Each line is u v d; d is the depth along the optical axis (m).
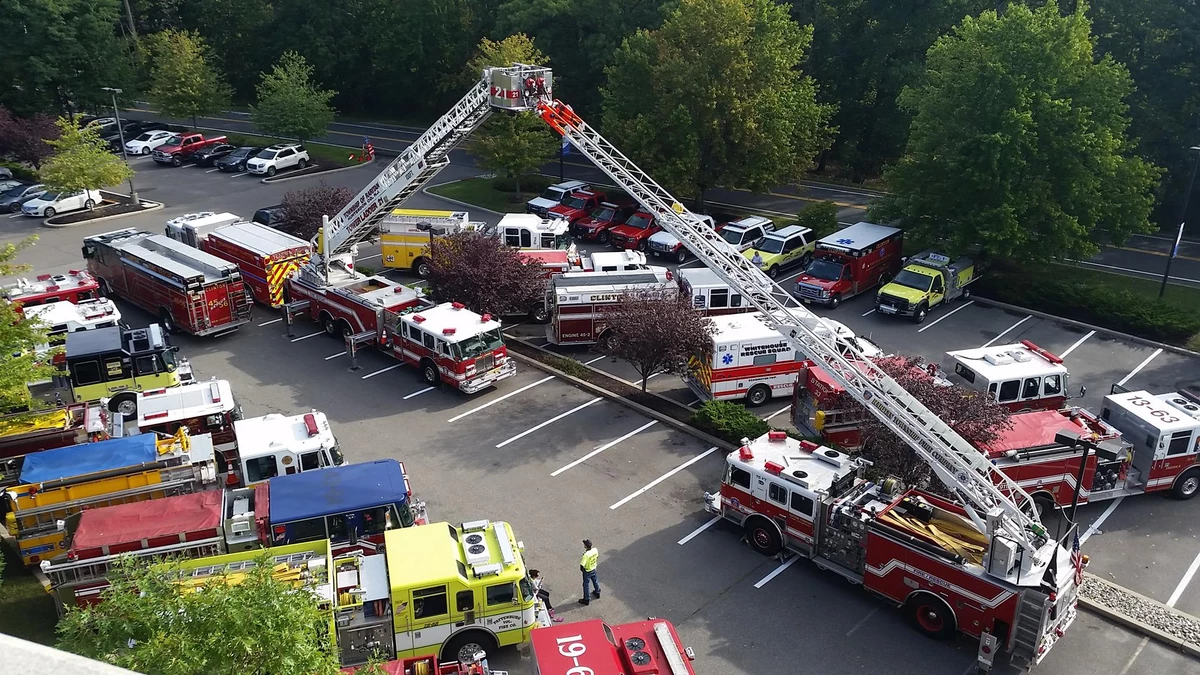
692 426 25.03
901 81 54.12
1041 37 33.62
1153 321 31.39
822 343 19.31
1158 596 18.39
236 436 19.95
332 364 29.45
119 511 16.83
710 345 25.56
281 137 65.12
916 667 16.31
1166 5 41.56
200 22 81.56
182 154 57.53
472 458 23.61
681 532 20.45
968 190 34.59
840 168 58.28
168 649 9.84
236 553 15.98
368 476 17.97
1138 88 42.78
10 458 20.52
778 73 44.09
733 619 17.56
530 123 48.81
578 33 61.94
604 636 13.17
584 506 21.42
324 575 15.59
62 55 60.19
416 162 27.67
